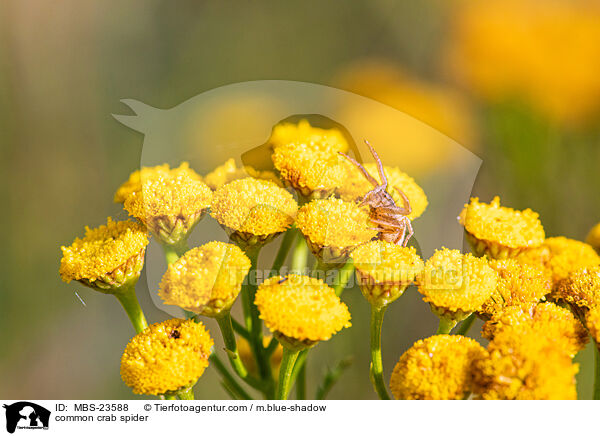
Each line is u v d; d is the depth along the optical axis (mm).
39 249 332
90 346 292
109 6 391
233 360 212
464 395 201
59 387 307
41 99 367
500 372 200
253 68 404
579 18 321
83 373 300
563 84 313
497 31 329
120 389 291
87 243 207
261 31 407
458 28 353
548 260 219
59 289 324
